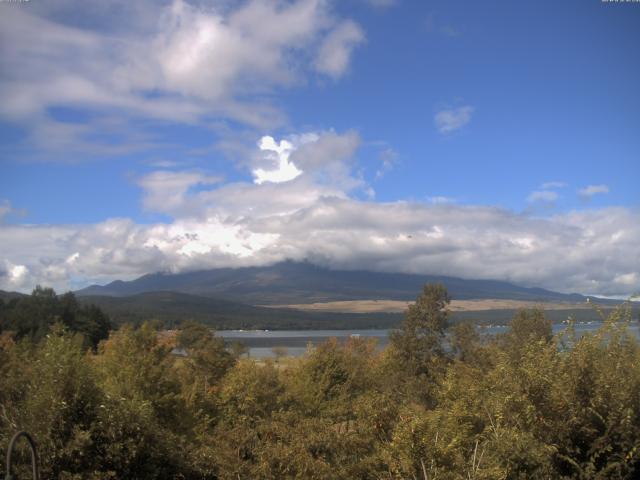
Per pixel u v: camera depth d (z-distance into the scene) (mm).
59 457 9070
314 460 9500
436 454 8227
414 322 36688
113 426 9656
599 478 7945
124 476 9695
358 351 47875
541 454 7918
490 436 8828
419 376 34406
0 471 8805
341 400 26297
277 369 31672
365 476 9352
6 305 84000
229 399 19891
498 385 9234
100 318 90750
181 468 10672
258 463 10383
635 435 8125
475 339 35594
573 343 9266
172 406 16875
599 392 8438
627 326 9398
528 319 30531
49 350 10422
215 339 35500
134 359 18266
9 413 9734
